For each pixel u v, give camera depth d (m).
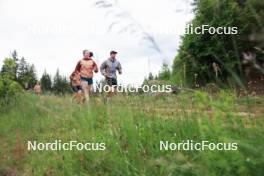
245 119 3.20
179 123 5.02
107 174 4.73
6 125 11.37
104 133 5.91
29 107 11.85
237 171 2.88
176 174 3.36
